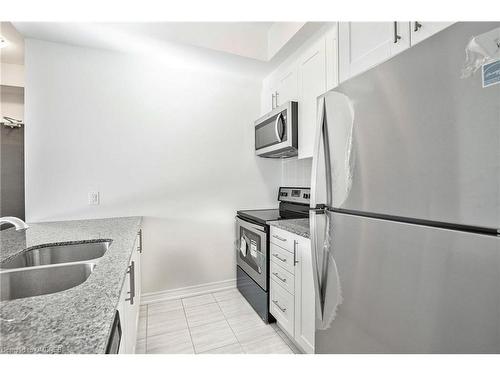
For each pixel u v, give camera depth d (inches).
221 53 87.4
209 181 103.1
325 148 46.8
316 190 48.9
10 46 84.4
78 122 83.1
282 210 108.0
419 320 30.8
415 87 30.7
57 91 80.4
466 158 26.1
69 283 40.4
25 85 77.1
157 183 94.7
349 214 41.5
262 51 92.1
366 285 38.3
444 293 28.1
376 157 36.2
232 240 107.3
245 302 94.9
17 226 65.9
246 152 109.7
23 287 37.5
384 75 34.7
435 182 28.9
